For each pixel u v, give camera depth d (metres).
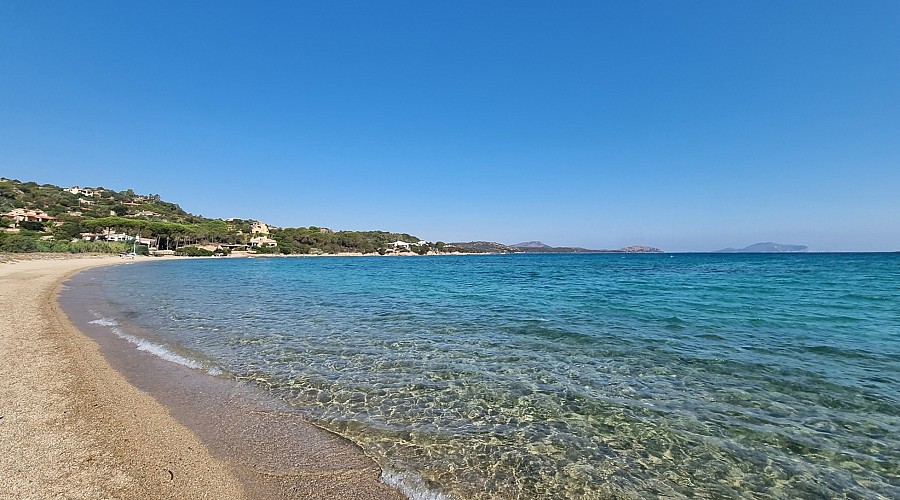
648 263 80.38
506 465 5.45
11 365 8.73
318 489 4.81
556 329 13.72
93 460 5.03
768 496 4.86
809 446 5.95
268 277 41.59
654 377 8.85
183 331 13.42
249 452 5.60
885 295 23.05
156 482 4.69
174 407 7.08
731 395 7.82
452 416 6.94
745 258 110.19
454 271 55.47
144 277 37.72
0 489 4.27
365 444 5.95
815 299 21.42
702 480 5.16
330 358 10.31
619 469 5.39
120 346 11.28
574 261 99.62
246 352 10.86
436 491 4.86
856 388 8.11
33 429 5.74
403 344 11.73
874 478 5.18
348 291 27.02
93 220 104.00
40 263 47.91
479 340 12.20
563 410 7.18
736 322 14.95
